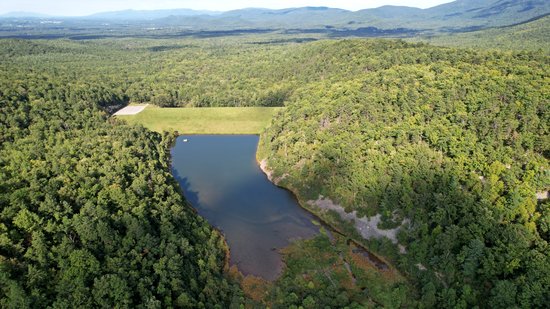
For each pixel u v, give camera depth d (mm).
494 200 85000
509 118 103562
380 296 76125
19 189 81125
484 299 71375
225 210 110562
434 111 114750
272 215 107500
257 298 77188
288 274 83625
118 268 69750
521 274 69938
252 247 93625
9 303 57906
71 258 67375
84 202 85250
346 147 111250
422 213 87312
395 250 87188
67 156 107500
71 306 61125
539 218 79000
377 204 96500
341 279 81688
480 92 115000
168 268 74000
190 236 88125
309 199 111562
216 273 81562
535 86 113062
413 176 95062
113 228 78875
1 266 61188
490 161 94500
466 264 74688
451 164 96125
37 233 69188
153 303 64438
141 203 88562
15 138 117625
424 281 77000
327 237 96562
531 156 93312
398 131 108250
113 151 120000
